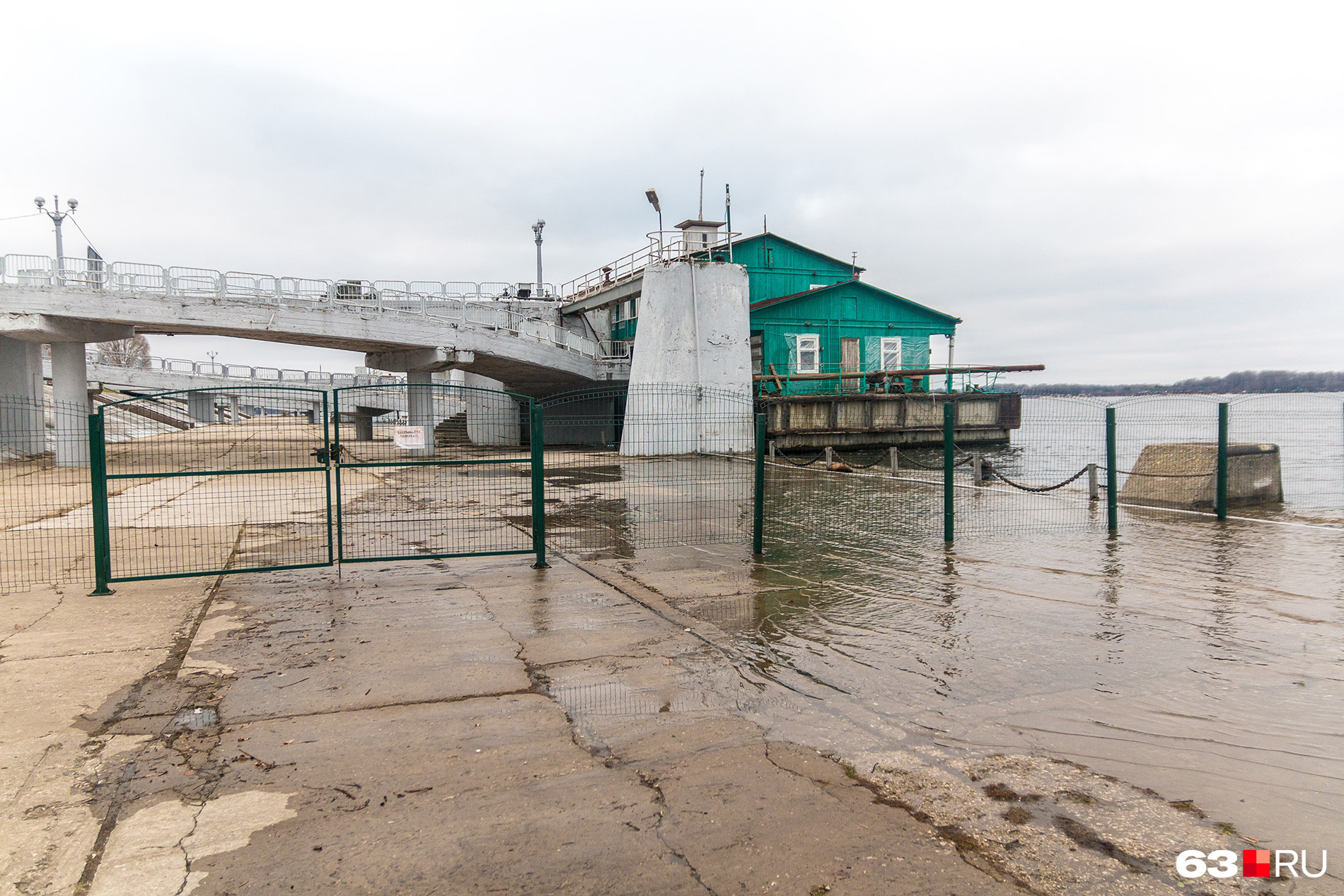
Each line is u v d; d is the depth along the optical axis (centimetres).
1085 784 404
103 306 2505
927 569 941
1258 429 2012
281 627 689
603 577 898
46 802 383
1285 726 479
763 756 437
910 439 3647
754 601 788
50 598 793
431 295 3791
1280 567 951
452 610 748
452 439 4072
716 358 2947
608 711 503
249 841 350
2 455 2859
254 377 5484
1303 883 316
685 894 311
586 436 3806
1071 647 637
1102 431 2356
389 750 444
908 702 518
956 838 353
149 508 1603
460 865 332
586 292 3934
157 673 570
